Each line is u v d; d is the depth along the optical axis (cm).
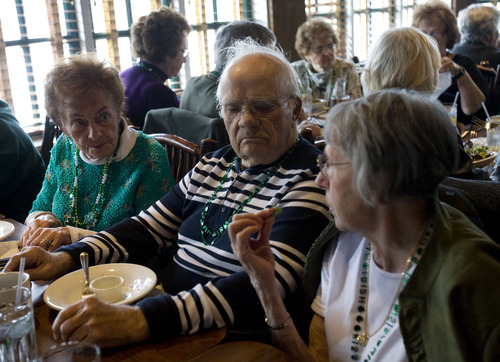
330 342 120
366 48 558
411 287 99
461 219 104
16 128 258
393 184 96
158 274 182
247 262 115
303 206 139
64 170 198
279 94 145
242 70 145
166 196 173
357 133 97
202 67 452
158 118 287
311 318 136
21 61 365
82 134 182
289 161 149
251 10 480
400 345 106
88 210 193
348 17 536
